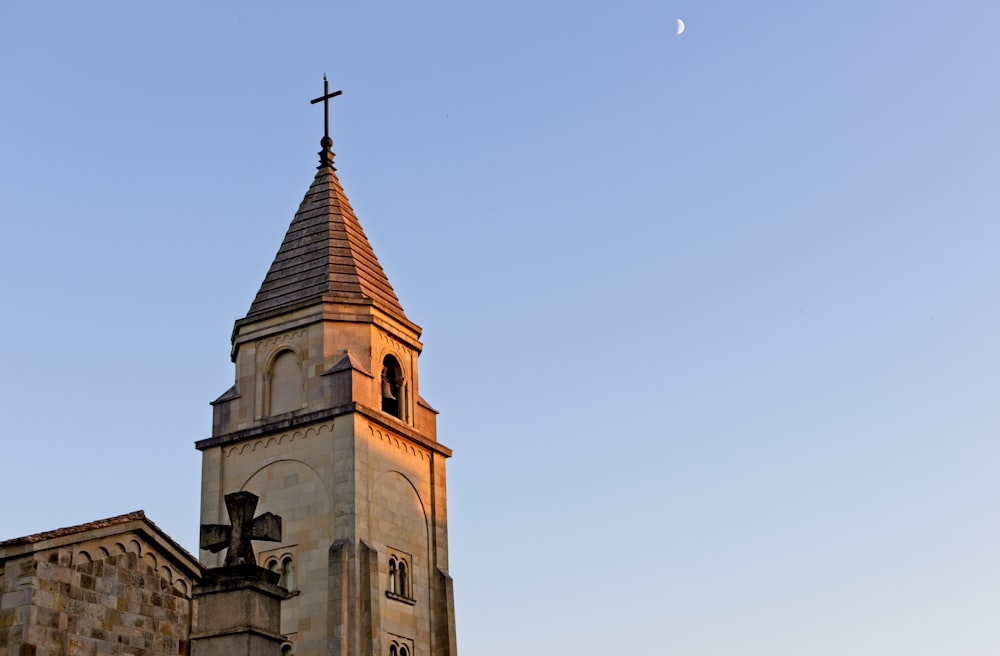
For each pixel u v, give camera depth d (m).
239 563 32.84
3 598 35.25
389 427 57.97
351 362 57.38
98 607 37.03
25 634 34.56
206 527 33.47
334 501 55.00
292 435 57.22
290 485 56.38
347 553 53.69
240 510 33.59
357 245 63.09
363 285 60.75
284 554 55.22
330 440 56.22
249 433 57.84
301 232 63.09
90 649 36.41
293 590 54.34
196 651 32.19
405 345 61.50
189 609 40.25
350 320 58.88
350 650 52.28
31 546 35.34
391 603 55.28
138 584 38.66
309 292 59.97
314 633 53.06
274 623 32.94
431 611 57.97
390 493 57.41
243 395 59.16
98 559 37.47
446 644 57.47
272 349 59.34
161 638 38.94
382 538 55.94
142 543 39.09
